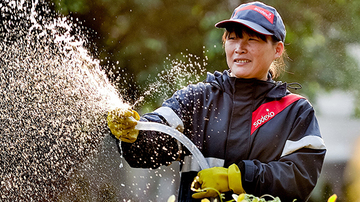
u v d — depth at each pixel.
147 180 11.80
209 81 5.68
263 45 5.37
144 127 4.93
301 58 12.91
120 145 5.17
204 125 5.44
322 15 13.13
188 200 5.27
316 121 5.43
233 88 5.45
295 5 12.84
